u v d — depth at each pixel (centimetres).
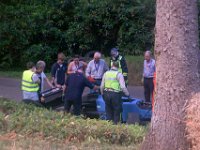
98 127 1094
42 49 2867
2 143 996
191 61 827
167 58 830
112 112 1362
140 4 2741
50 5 2911
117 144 1074
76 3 2891
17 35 2841
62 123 1106
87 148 1000
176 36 824
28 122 1114
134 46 2753
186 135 803
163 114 836
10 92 2088
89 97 1463
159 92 841
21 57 2947
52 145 1015
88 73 1606
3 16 2631
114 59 1598
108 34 2852
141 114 1394
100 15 2820
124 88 1337
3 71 2850
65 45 2912
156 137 842
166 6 827
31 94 1393
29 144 1009
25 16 2827
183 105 822
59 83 1712
